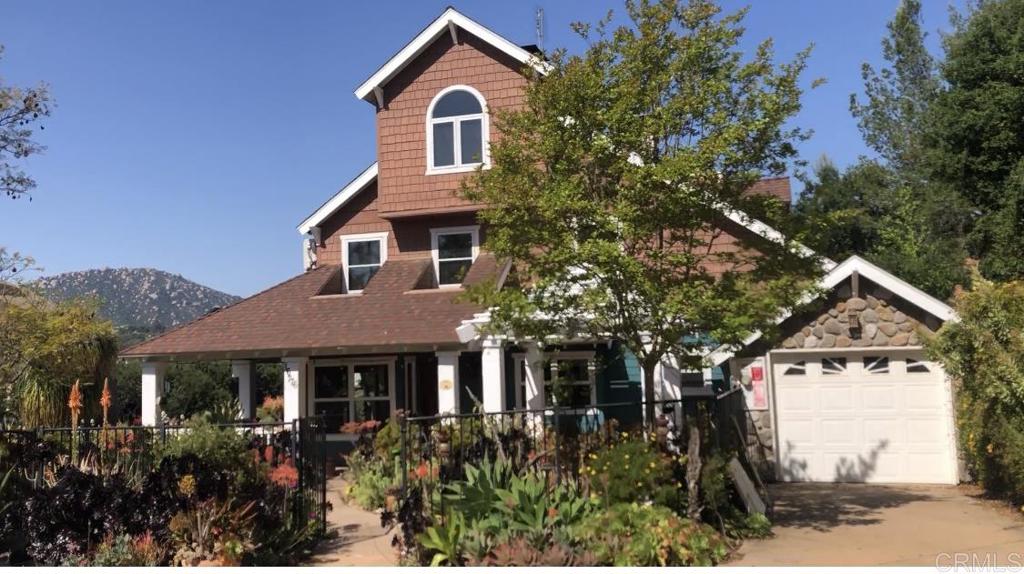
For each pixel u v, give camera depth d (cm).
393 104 1881
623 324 1044
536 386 1535
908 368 1404
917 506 1146
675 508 893
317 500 1012
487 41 1809
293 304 1817
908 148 3222
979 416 1120
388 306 1725
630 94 983
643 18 1047
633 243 1002
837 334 1423
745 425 1419
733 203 1020
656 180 947
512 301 1023
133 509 815
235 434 961
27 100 1784
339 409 1912
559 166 1021
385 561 829
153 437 1020
